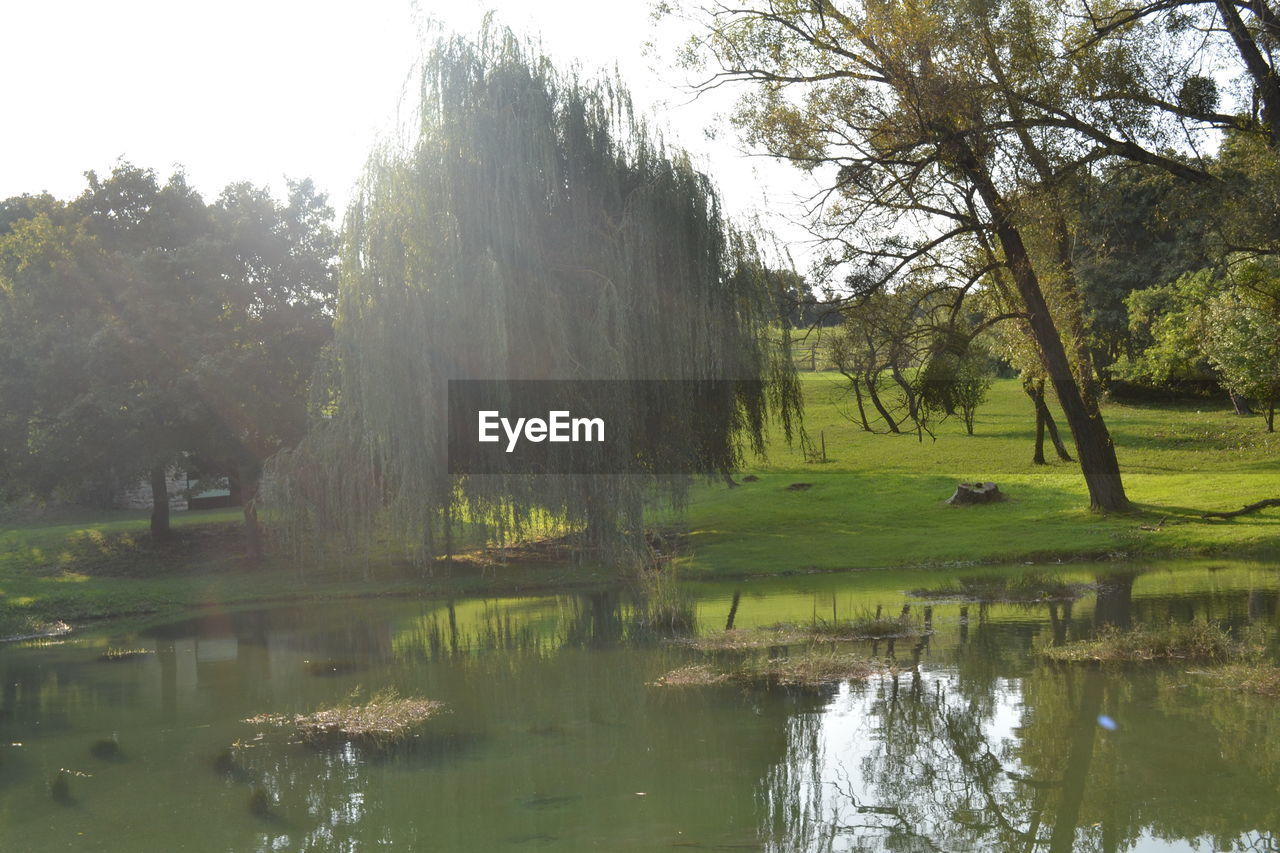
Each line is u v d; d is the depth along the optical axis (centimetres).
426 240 1959
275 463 2344
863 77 2345
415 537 1988
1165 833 758
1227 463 3981
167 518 3164
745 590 2231
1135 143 1978
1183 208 1969
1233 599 1778
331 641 1850
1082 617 1673
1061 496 3338
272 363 2877
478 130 1970
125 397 2698
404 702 1280
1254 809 802
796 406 2291
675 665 1484
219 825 858
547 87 2064
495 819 852
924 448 4900
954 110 2108
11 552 3025
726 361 2141
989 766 943
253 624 2089
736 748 1038
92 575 2784
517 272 1967
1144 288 5488
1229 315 3197
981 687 1230
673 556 2572
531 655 1620
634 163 2127
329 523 2320
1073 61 1980
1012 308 2958
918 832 792
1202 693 1172
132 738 1172
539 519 2102
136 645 1878
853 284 2573
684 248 2062
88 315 2792
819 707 1183
